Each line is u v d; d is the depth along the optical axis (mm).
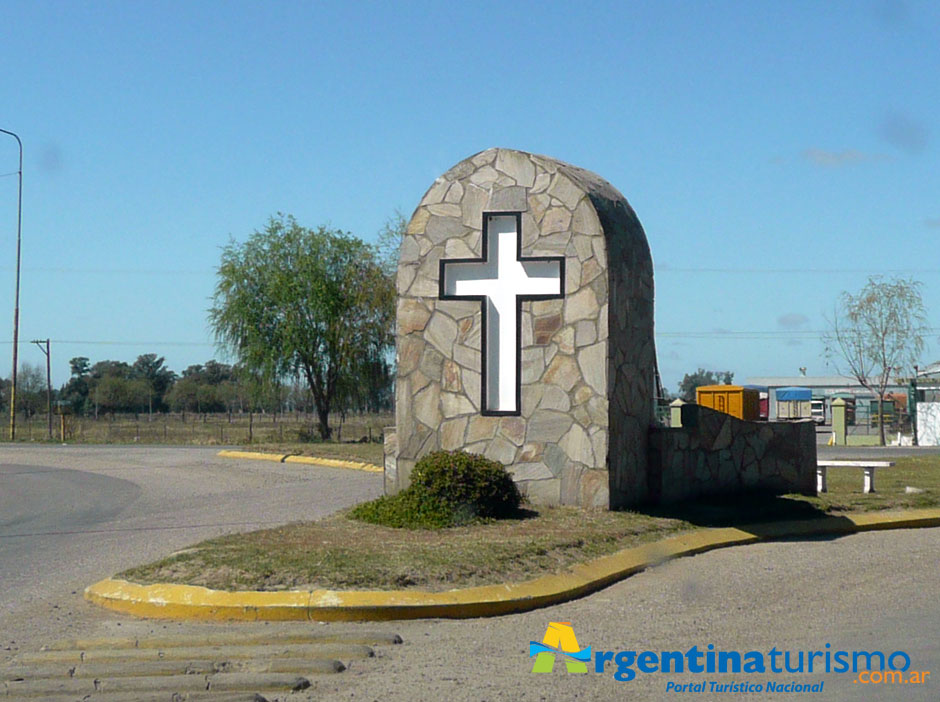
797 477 15828
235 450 26609
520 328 13109
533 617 8672
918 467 20234
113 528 13805
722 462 14906
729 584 9969
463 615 8609
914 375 46469
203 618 8508
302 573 9133
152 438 46094
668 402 26453
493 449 13109
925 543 12398
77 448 32938
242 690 6695
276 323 47344
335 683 6828
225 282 47312
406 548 10203
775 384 70188
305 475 20547
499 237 13266
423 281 13508
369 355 48312
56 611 8891
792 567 10812
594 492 12648
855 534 13117
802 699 6512
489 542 10547
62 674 7012
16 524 14742
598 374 12695
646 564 10695
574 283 12898
